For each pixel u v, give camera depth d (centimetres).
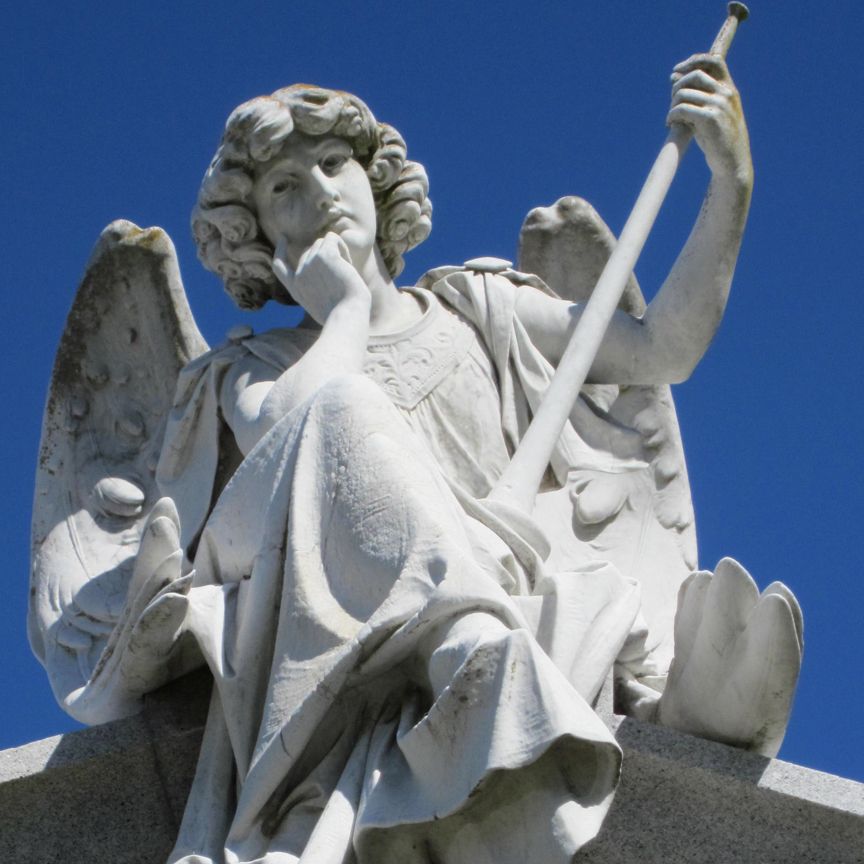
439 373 1076
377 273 1098
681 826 906
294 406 986
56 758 924
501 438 1071
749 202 1077
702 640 923
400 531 877
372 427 909
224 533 952
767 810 902
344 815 841
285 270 1069
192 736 934
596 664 905
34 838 926
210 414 1081
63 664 1082
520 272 1148
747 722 916
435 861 834
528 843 807
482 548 917
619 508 1082
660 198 1084
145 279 1157
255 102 1084
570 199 1162
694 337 1084
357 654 859
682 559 1085
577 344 1052
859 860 897
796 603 900
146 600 931
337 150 1086
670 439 1105
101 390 1159
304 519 901
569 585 920
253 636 905
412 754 824
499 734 795
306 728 862
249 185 1084
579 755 807
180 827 908
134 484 1137
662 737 912
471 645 822
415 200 1120
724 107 1077
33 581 1119
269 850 855
